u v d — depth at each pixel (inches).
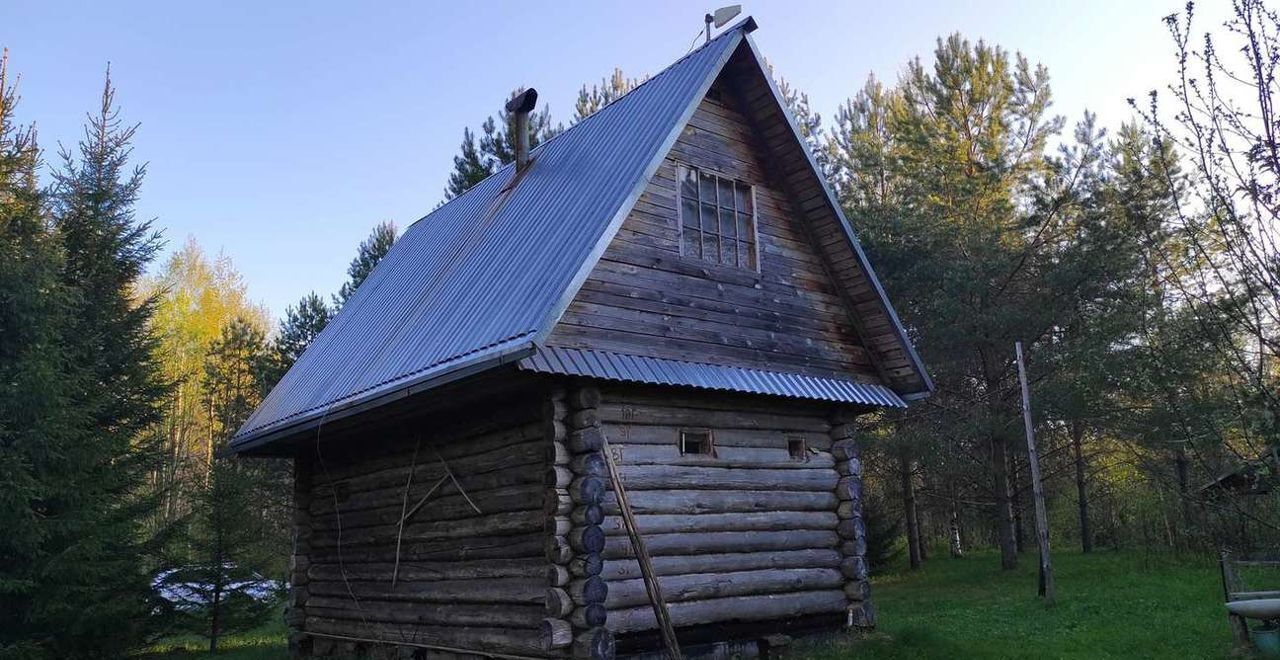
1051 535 1333.7
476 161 1021.2
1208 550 788.6
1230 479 362.0
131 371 741.3
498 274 452.1
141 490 931.3
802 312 515.5
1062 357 802.8
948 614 648.4
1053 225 885.2
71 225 748.0
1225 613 561.6
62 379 594.2
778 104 506.3
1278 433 269.6
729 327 471.8
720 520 444.1
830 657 445.7
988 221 902.4
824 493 501.7
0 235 619.8
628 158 453.1
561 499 382.6
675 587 416.2
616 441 412.8
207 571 719.1
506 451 428.8
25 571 573.0
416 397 422.3
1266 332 281.7
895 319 526.6
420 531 482.6
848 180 1101.7
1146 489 903.1
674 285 453.1
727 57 484.4
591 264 390.0
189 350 1635.1
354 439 552.7
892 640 480.4
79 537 603.5
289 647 591.5
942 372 907.4
